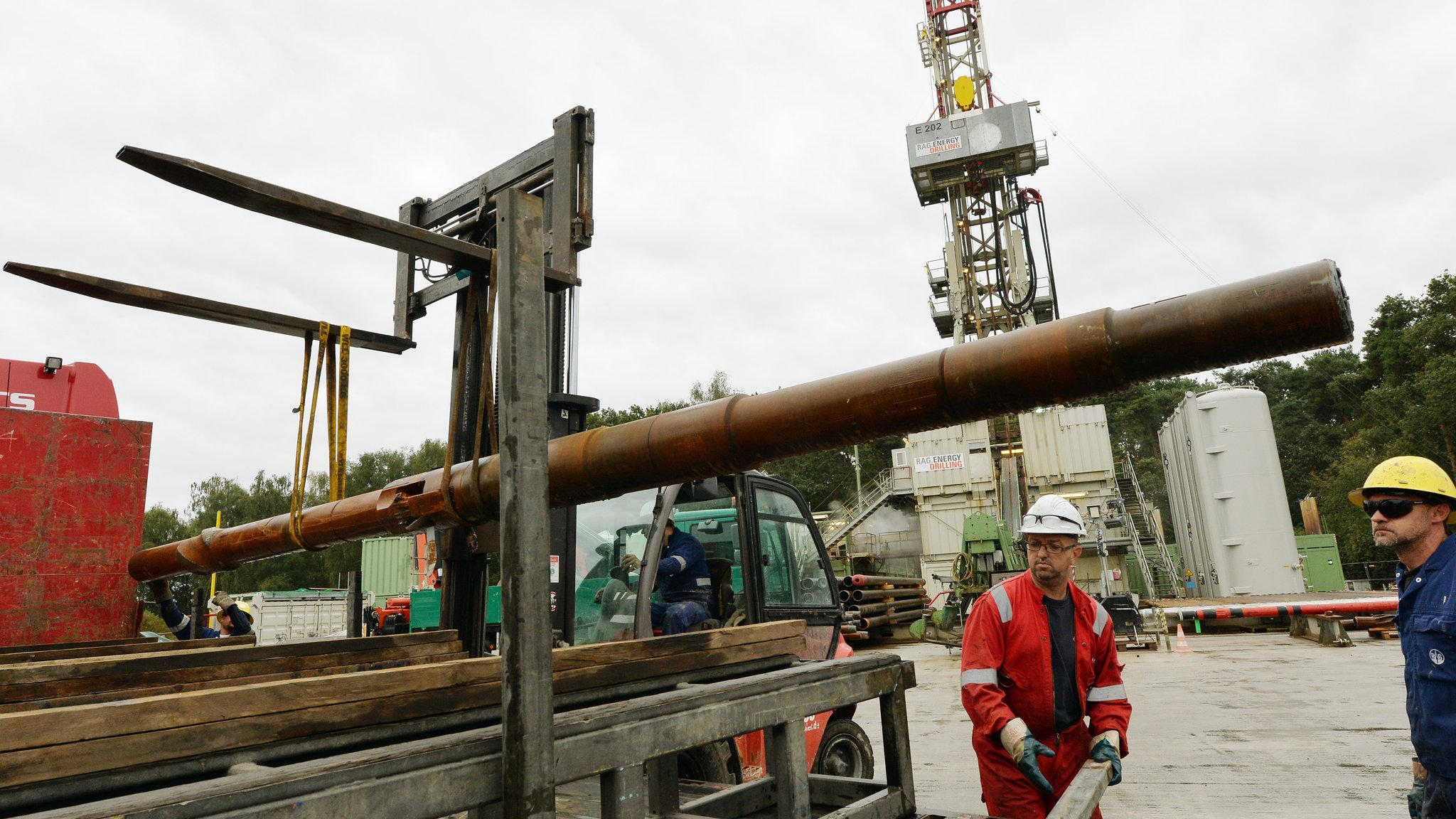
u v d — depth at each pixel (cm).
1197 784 627
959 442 2670
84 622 386
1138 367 177
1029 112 2938
